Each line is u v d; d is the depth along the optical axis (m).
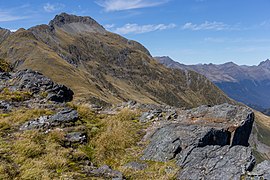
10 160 13.32
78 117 19.47
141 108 24.03
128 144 16.67
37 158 13.73
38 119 18.44
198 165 13.31
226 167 12.64
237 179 11.87
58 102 23.88
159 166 13.91
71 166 13.66
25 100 23.78
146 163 14.53
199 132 15.49
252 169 12.37
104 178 12.66
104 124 19.38
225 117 18.98
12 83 27.39
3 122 17.52
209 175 12.55
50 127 17.50
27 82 26.78
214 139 15.81
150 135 17.52
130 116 21.05
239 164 12.55
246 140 19.11
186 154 14.20
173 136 15.61
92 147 16.38
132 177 13.29
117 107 25.16
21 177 12.00
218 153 13.67
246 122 18.28
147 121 20.14
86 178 12.48
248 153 13.00
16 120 18.44
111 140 16.73
